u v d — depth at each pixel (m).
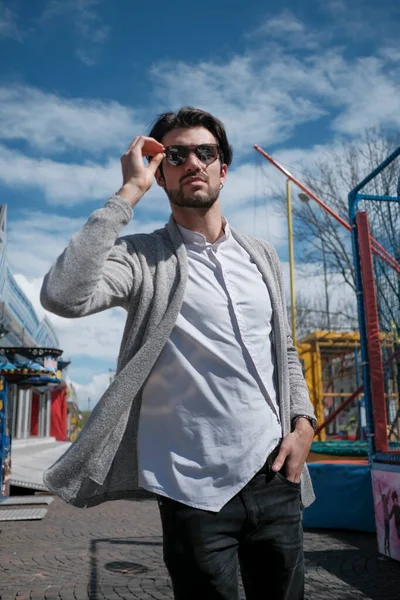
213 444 1.59
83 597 4.08
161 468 1.60
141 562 5.18
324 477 6.70
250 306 1.72
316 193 18.05
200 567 1.50
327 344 17.69
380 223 5.26
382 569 4.71
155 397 1.64
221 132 1.85
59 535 6.59
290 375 1.88
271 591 1.61
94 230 1.48
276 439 1.67
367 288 5.29
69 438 38.56
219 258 1.76
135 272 1.64
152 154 1.71
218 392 1.62
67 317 1.46
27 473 12.80
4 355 13.62
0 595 4.12
